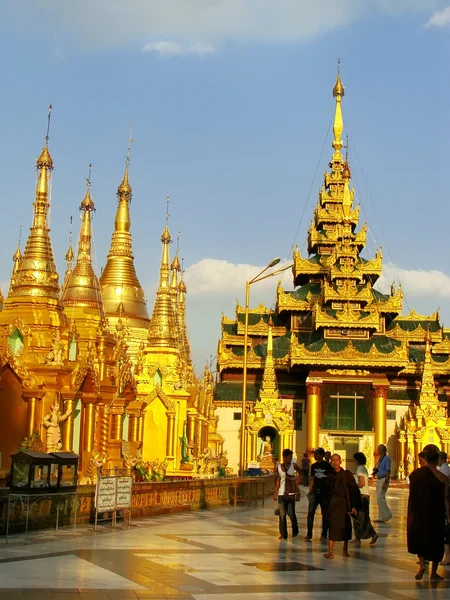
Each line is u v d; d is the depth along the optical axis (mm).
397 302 107125
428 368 97625
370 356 95438
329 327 99938
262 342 108438
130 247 75250
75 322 43719
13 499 25172
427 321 111750
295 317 107375
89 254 51094
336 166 116812
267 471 70500
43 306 38438
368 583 18484
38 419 35594
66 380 37281
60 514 27469
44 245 39656
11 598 15008
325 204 115000
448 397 103625
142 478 43812
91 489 29453
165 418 57500
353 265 107000
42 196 40188
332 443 97812
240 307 111938
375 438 96062
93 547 22734
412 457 93688
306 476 68812
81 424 40188
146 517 33688
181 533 27781
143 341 68375
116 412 45375
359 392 98438
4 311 38312
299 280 113438
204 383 82375
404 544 27000
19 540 23734
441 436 94125
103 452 42125
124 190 75312
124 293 73062
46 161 40406
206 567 19828
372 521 36344
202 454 66562
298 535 28859
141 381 58406
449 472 25812
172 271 80125
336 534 22938
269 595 16453
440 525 19344
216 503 42688
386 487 35625
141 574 18219
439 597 16969
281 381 101875
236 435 100500
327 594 16844
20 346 36719
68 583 16719
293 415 100938
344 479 23344
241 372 103688
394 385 102625
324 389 98688
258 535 28344
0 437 35375
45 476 26547
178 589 16609
